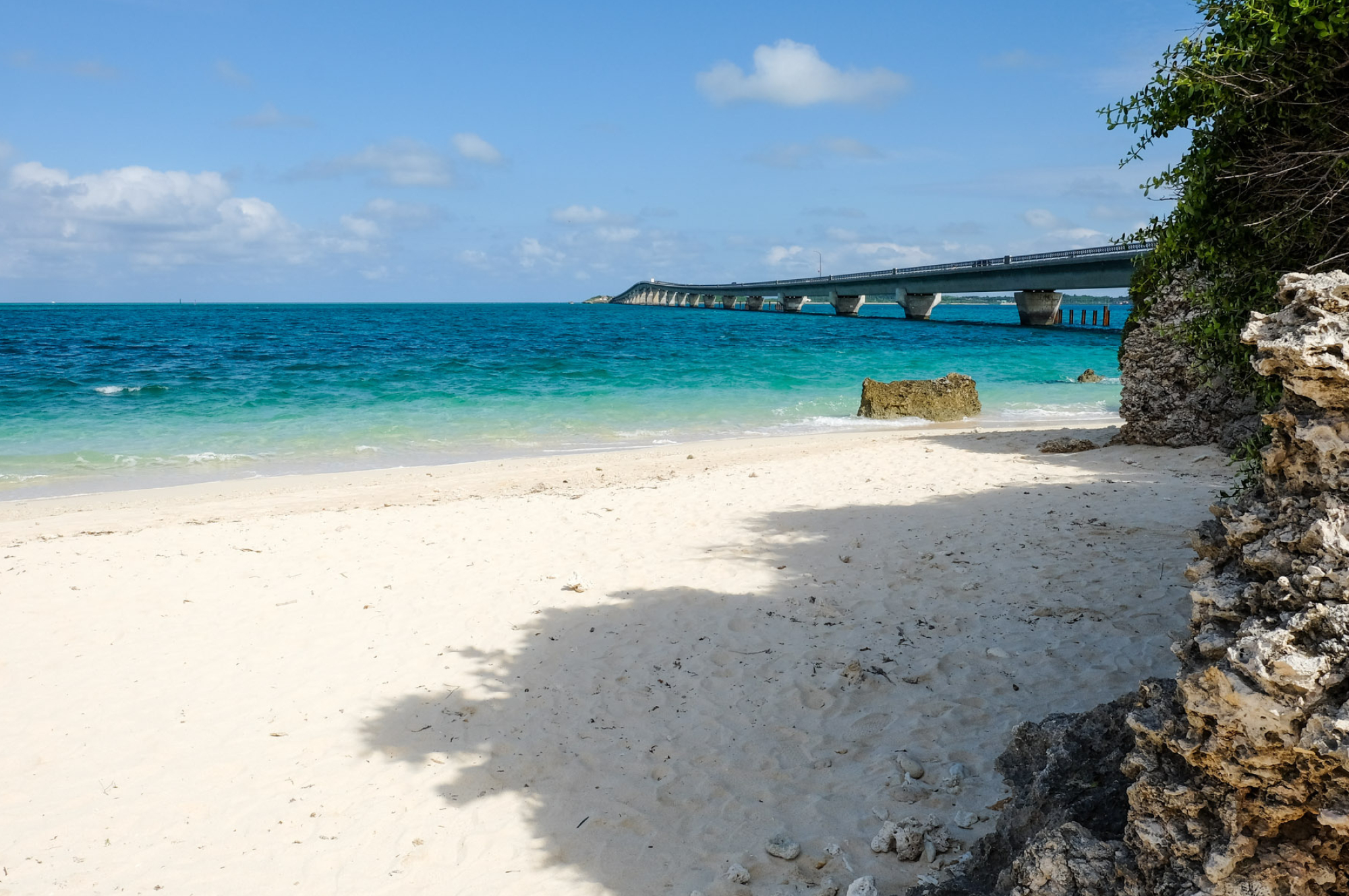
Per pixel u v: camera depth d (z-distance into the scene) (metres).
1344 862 2.69
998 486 11.72
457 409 23.77
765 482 12.83
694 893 4.14
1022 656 6.48
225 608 8.01
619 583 8.41
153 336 58.88
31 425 20.77
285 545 9.99
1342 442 2.74
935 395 22.47
